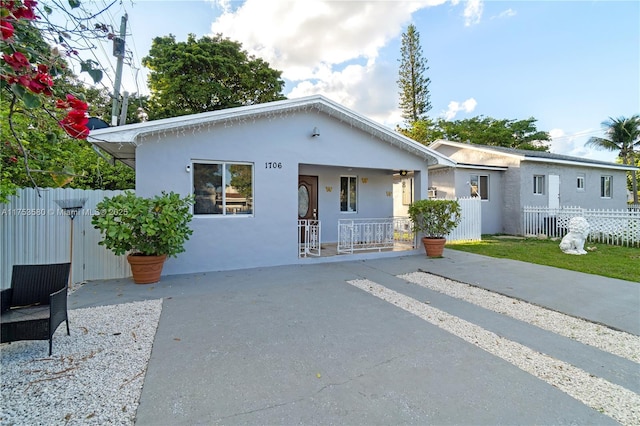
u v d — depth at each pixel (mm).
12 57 1196
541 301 4844
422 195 9438
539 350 3256
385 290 5500
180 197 6480
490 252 9469
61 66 1502
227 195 7016
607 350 3270
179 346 3260
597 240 11383
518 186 14047
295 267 7352
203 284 5785
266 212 7328
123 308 4434
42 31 1452
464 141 27766
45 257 5754
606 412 2254
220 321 3979
